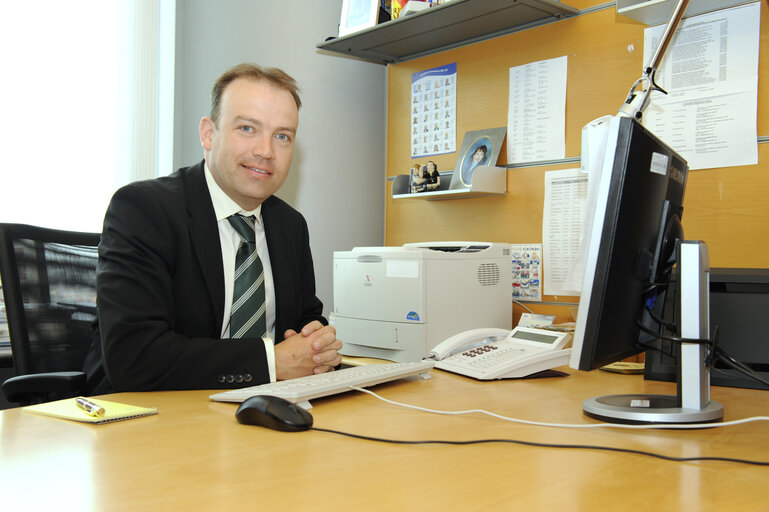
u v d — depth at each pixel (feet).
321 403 3.30
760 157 4.89
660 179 3.07
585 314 2.80
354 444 2.49
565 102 6.12
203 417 2.97
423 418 2.97
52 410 3.03
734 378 4.00
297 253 5.52
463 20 6.29
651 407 3.00
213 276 4.43
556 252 6.16
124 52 7.06
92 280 5.19
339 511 1.76
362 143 8.18
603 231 2.76
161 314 3.98
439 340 5.28
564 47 6.13
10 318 4.49
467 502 1.85
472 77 6.95
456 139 7.12
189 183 4.67
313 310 5.69
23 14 6.34
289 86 4.90
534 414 3.09
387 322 5.39
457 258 5.46
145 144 7.14
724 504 1.86
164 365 3.69
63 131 6.63
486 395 3.58
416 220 7.59
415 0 6.40
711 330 4.13
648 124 5.48
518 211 6.50
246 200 4.89
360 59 7.73
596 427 2.83
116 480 2.03
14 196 6.30
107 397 3.47
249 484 2.00
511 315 6.02
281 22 7.52
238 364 3.78
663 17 5.28
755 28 4.92
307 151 7.66
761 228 4.88
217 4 7.34
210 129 4.97
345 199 8.01
